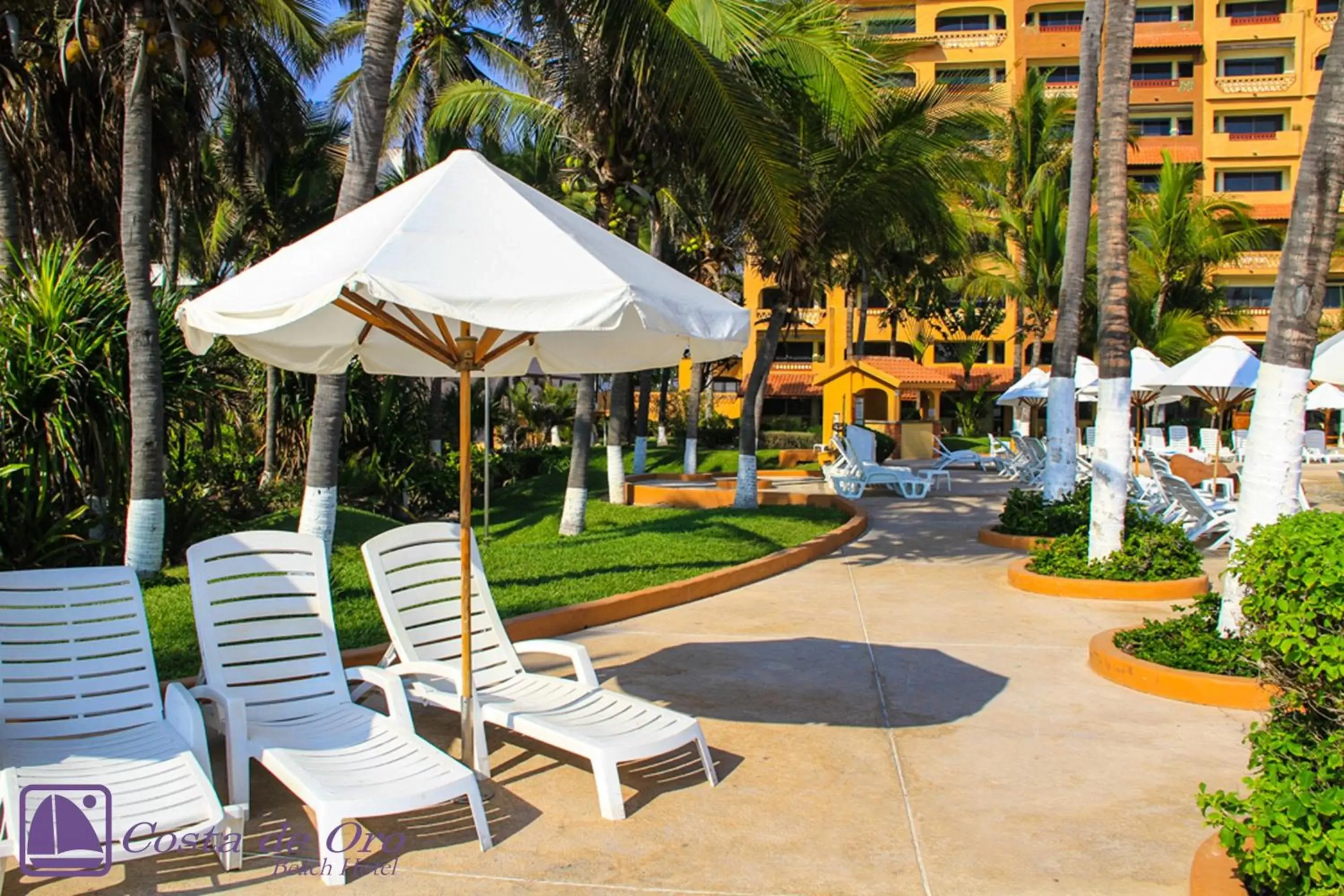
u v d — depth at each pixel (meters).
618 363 6.06
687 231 18.03
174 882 3.71
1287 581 3.62
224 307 4.09
